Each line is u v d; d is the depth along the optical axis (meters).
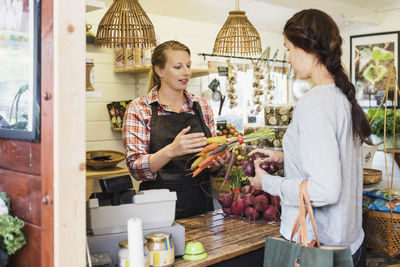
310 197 1.50
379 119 5.50
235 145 2.32
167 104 2.66
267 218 2.21
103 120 4.15
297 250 1.55
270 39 6.25
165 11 4.70
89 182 3.67
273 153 2.09
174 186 2.49
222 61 5.54
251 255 1.85
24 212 1.35
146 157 2.39
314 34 1.57
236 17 3.49
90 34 3.91
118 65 4.10
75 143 1.24
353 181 1.64
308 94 1.57
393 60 6.35
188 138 2.25
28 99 1.30
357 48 6.69
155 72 2.65
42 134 1.25
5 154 1.43
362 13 6.04
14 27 1.35
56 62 1.19
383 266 3.09
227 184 3.96
